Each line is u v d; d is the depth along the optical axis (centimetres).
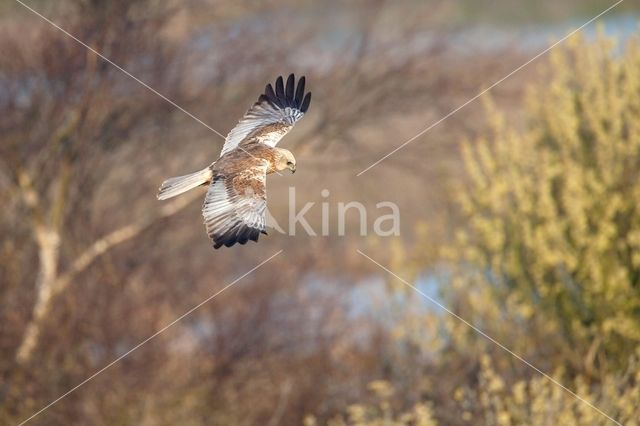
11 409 2630
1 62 3030
